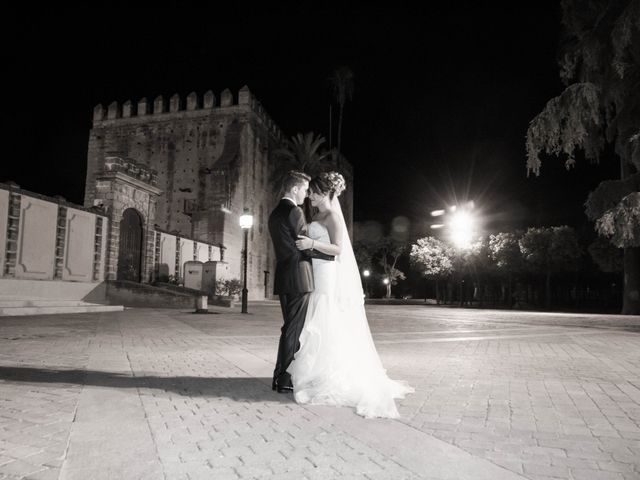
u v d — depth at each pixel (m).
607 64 23.19
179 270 32.84
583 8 23.86
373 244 65.62
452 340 10.78
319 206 5.27
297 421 3.88
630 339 11.74
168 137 48.16
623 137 24.66
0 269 19.16
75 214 23.08
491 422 3.98
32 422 3.74
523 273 40.66
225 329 12.91
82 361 6.79
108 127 49.44
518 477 2.78
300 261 4.95
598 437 3.60
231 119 47.34
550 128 21.69
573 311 35.31
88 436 3.41
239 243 46.12
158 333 11.31
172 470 2.82
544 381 5.87
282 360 4.88
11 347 8.12
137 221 28.16
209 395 4.76
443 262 43.94
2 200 19.25
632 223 19.73
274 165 55.34
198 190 46.56
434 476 2.76
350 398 4.44
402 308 34.12
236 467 2.87
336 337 4.78
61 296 22.02
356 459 3.02
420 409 4.38
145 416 3.95
